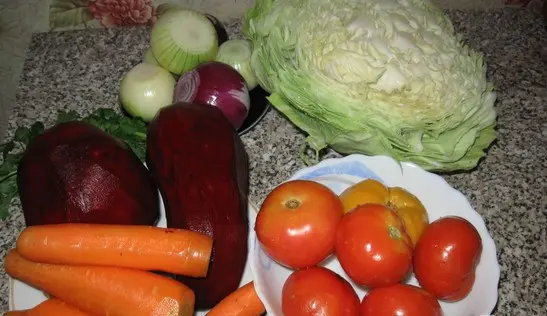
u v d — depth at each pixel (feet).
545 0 3.40
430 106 2.22
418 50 2.22
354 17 2.27
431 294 1.89
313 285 1.81
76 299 2.08
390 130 2.23
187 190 2.07
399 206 2.01
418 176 2.16
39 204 2.12
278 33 2.41
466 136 2.40
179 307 1.96
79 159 2.13
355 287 2.10
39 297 2.21
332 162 2.20
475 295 1.94
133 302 1.99
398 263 1.79
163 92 2.66
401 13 2.31
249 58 2.77
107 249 2.02
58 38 3.31
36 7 3.50
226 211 2.06
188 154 2.12
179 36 2.73
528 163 2.66
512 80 2.99
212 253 2.04
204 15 3.06
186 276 2.09
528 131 2.77
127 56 3.21
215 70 2.60
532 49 3.14
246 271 2.20
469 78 2.33
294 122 2.46
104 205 2.10
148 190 2.25
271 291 1.98
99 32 3.34
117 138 2.34
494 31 3.25
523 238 2.41
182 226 2.06
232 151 2.19
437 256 1.81
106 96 3.02
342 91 2.23
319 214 1.85
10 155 2.49
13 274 2.15
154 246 2.00
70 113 2.62
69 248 2.03
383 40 2.20
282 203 1.88
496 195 2.55
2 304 2.33
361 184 2.05
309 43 2.27
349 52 2.17
